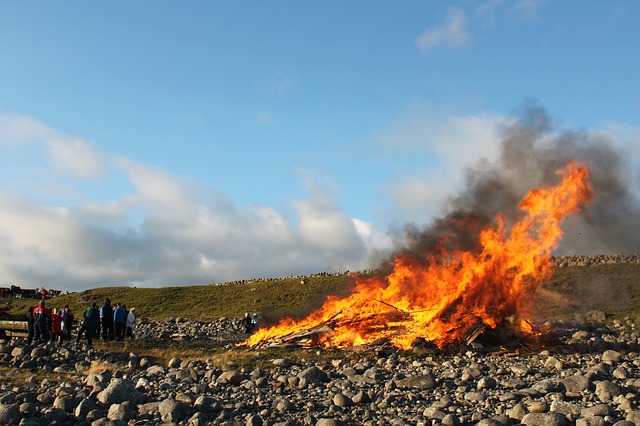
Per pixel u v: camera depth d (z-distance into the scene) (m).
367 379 18.39
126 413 14.02
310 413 14.48
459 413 14.05
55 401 14.77
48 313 26.11
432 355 23.84
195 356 24.94
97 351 24.27
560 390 16.17
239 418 14.15
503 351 24.42
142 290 67.56
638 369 20.50
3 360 21.98
